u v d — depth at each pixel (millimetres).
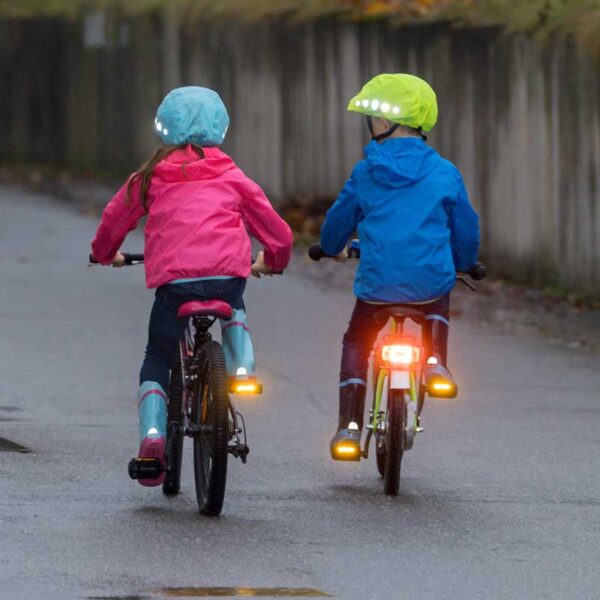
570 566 25531
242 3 81750
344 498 30094
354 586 24094
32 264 64750
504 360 47500
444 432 36969
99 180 93562
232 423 28531
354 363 31344
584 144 57656
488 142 63375
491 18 62688
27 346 47312
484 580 24625
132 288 59438
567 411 40000
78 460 32719
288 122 78562
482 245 64250
